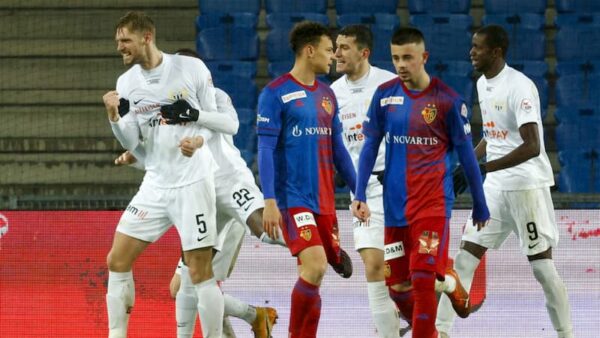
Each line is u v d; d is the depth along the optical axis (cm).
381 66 3916
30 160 3847
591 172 3572
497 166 2206
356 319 2536
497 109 2288
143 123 2089
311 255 1967
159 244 2569
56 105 4022
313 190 2012
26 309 2583
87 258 2583
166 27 4219
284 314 2547
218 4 4194
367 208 2005
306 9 4203
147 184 2127
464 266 2341
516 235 2498
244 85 3944
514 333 2530
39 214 2600
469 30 4131
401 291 2059
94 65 4109
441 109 1942
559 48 4069
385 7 4194
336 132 2077
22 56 4119
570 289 2547
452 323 2341
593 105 3906
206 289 2073
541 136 2303
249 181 2206
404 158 1961
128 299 2131
